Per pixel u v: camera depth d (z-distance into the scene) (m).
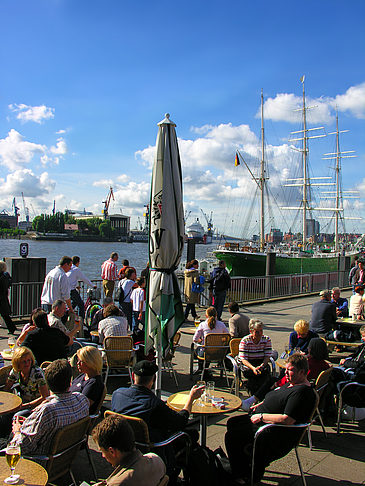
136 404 3.96
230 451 4.43
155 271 5.45
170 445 4.04
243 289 18.03
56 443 3.59
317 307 8.98
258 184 49.91
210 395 4.95
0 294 10.60
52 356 6.18
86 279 11.70
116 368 7.32
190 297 13.52
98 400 4.72
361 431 5.98
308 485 4.51
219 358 7.73
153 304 5.42
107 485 2.84
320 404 6.13
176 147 5.39
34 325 6.66
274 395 4.50
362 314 10.47
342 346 9.20
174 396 5.02
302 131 57.50
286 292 20.56
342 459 5.12
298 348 6.63
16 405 4.47
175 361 9.28
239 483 4.38
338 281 25.72
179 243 5.39
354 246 57.91
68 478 4.46
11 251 100.44
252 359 6.76
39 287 12.73
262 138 49.94
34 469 3.19
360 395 6.05
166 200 5.30
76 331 8.22
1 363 6.22
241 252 39.88
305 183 57.72
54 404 3.76
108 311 7.67
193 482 4.02
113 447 2.87
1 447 4.09
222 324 8.08
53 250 109.25
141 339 8.33
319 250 54.78
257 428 4.43
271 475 4.71
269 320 14.40
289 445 4.38
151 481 2.88
